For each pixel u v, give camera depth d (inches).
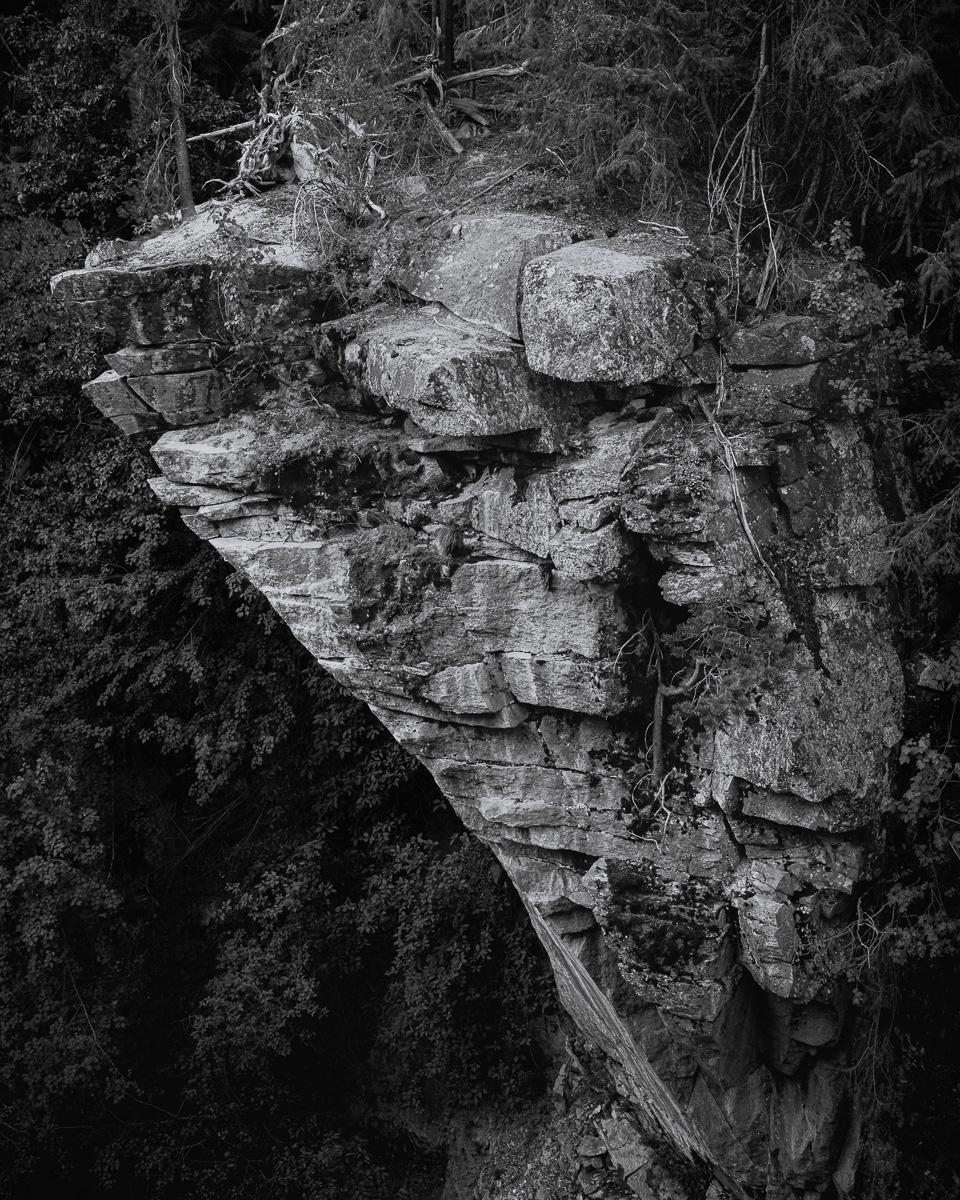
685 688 289.1
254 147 365.4
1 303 480.4
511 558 295.4
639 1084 382.6
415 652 313.4
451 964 478.0
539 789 321.1
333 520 321.7
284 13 390.0
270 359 329.1
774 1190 339.6
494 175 331.0
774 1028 319.0
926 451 297.7
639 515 267.3
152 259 334.3
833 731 275.9
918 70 263.0
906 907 291.4
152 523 473.7
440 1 361.1
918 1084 308.8
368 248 326.0
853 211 304.2
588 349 268.4
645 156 298.8
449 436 298.8
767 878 291.1
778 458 274.8
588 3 287.1
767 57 285.6
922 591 303.0
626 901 308.0
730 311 282.0
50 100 474.3
